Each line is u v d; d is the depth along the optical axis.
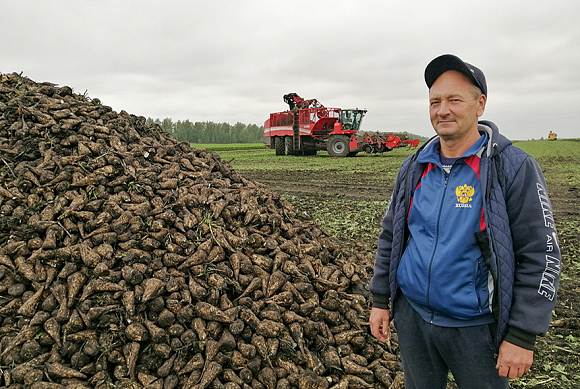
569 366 3.62
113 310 2.95
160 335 2.88
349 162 22.44
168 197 3.86
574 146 44.00
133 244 3.34
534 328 1.76
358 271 4.08
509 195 1.85
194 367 2.86
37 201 3.54
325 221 8.51
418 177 2.13
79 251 3.18
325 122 25.73
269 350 3.00
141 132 5.07
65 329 2.87
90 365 2.80
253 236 3.69
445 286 1.93
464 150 1.99
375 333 2.40
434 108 1.99
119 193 3.75
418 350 2.17
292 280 3.51
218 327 3.03
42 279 3.10
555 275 1.77
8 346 2.78
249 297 3.25
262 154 31.53
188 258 3.33
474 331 1.94
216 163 4.99
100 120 4.53
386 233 2.37
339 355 3.17
